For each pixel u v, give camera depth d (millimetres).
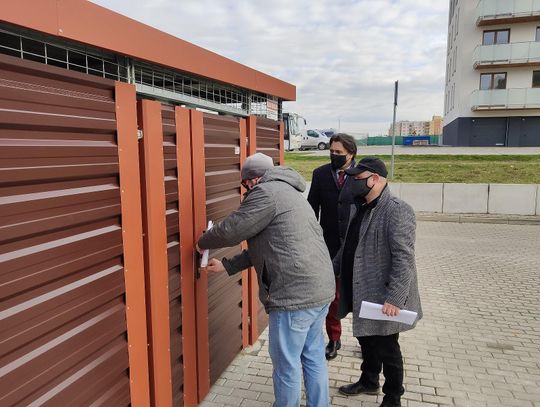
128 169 2055
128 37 2020
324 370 2629
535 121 27781
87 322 1896
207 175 2883
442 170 13281
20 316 1562
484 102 27734
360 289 2703
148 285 2291
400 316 2512
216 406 2957
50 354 1706
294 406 2471
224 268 2803
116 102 1960
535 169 12758
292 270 2340
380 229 2637
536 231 8938
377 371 3062
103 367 1991
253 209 2316
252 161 2572
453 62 32594
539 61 26656
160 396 2432
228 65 3033
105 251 1949
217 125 2988
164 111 2373
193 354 2820
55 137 1669
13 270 1529
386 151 22312
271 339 2449
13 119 1480
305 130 31828
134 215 2111
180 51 2449
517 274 6047
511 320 4473
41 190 1631
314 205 3545
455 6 31922
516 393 3162
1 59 1436
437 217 10141
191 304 2752
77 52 1955
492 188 10125
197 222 2758
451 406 3002
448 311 4727
